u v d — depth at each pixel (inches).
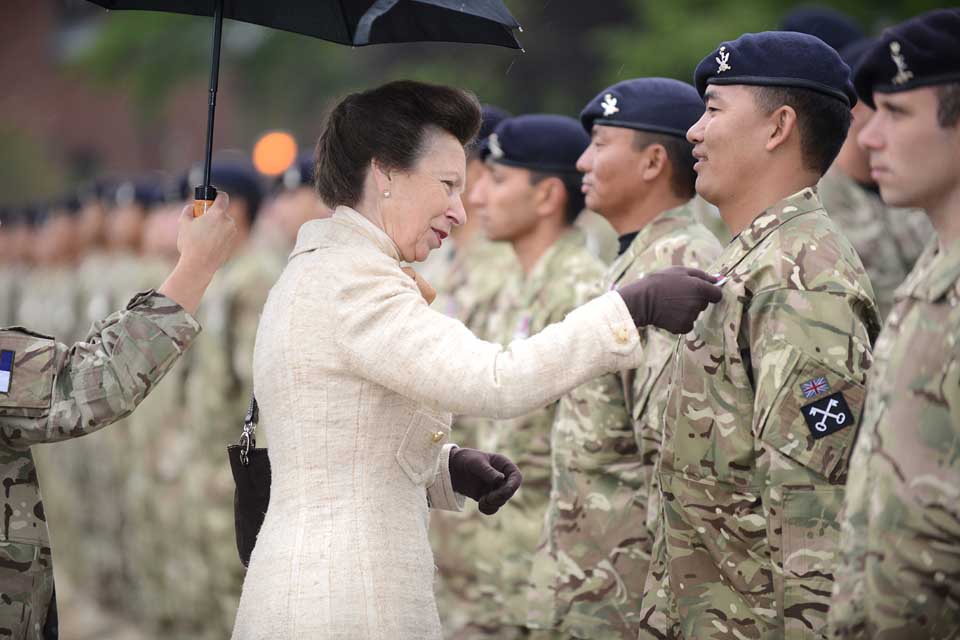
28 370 489.4
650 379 577.9
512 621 762.2
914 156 398.3
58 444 1412.4
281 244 1043.3
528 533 758.5
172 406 1102.4
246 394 1008.9
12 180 4458.7
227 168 1127.0
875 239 808.9
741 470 484.1
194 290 509.7
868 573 389.4
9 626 492.4
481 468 514.3
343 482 458.6
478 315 850.1
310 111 3139.8
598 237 1056.8
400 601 456.8
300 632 446.6
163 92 3462.1
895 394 389.7
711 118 500.4
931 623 380.5
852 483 405.4
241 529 508.4
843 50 892.6
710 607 493.7
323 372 457.4
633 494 623.2
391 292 456.8
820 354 464.8
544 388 446.6
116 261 1363.2
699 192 510.0
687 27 2129.7
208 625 1067.9
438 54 2691.9
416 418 469.1
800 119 489.4
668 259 601.9
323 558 451.5
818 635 463.5
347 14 536.4
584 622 627.5
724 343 482.9
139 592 1182.3
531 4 2482.8
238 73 3361.2
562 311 766.5
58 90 4685.0
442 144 475.2
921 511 378.6
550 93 2502.5
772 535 470.6
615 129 623.5
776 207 488.4
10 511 498.0
